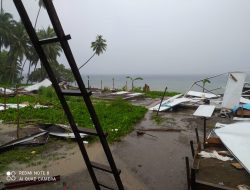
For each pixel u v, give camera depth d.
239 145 5.95
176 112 15.14
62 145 8.51
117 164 6.98
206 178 5.11
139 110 15.04
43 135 9.21
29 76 53.84
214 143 6.86
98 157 7.49
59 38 2.45
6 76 46.47
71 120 3.19
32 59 50.28
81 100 19.83
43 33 48.31
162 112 15.16
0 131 10.21
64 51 2.50
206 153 6.23
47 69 2.88
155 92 27.67
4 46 46.06
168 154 7.82
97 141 8.96
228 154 6.19
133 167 6.78
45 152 7.82
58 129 9.82
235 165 5.52
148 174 6.33
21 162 6.98
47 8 2.31
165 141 9.22
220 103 15.43
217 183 4.89
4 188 5.25
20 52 43.38
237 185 4.80
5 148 7.82
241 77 13.52
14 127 10.81
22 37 42.78
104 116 13.02
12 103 17.22
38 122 11.55
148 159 7.38
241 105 13.68
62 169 6.54
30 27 2.59
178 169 6.65
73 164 6.87
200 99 17.28
